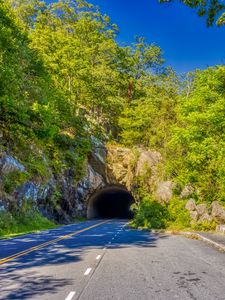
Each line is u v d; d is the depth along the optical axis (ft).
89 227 124.57
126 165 207.31
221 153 86.99
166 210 111.86
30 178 133.28
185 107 107.65
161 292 25.35
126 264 38.96
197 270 35.06
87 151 205.05
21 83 119.44
